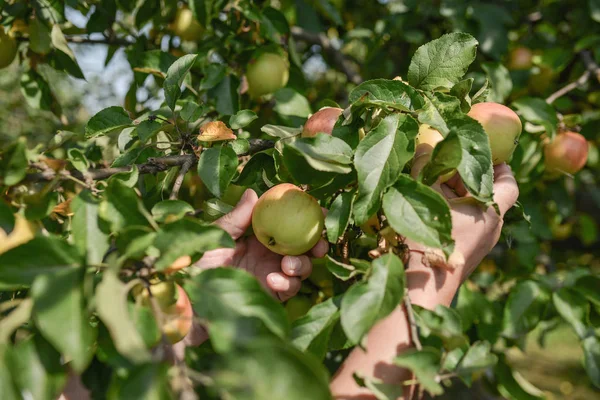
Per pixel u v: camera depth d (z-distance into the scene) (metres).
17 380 0.56
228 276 0.60
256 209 0.76
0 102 1.88
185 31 1.09
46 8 0.98
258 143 0.83
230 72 1.00
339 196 0.71
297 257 0.77
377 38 1.35
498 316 0.99
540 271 1.29
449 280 0.70
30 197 0.67
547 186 1.18
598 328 0.87
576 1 1.28
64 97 1.90
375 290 0.63
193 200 1.01
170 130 0.82
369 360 0.65
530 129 1.01
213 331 0.57
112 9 1.05
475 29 1.22
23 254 0.59
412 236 0.65
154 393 0.51
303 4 1.36
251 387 0.46
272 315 0.59
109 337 0.62
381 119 0.72
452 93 0.73
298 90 1.14
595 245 1.52
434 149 0.67
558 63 1.14
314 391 0.46
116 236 0.63
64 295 0.57
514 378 0.87
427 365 0.60
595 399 2.11
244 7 1.02
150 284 0.61
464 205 0.72
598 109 1.21
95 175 0.71
